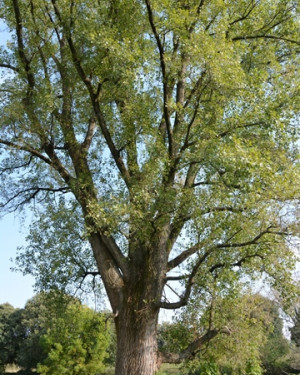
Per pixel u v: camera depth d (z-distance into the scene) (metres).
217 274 10.42
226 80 10.10
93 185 11.82
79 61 11.49
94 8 11.45
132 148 11.57
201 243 10.34
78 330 14.75
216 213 10.16
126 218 9.94
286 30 13.14
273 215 9.89
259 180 9.59
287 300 10.22
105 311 14.36
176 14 10.54
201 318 11.19
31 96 12.39
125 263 11.60
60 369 27.45
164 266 11.23
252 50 12.71
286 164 10.16
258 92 10.71
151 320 10.81
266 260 10.27
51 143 12.96
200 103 10.86
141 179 10.34
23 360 46.53
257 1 12.66
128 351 10.59
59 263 12.66
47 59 13.55
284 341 33.16
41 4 12.73
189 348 10.91
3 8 13.49
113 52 10.25
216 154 9.58
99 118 11.80
